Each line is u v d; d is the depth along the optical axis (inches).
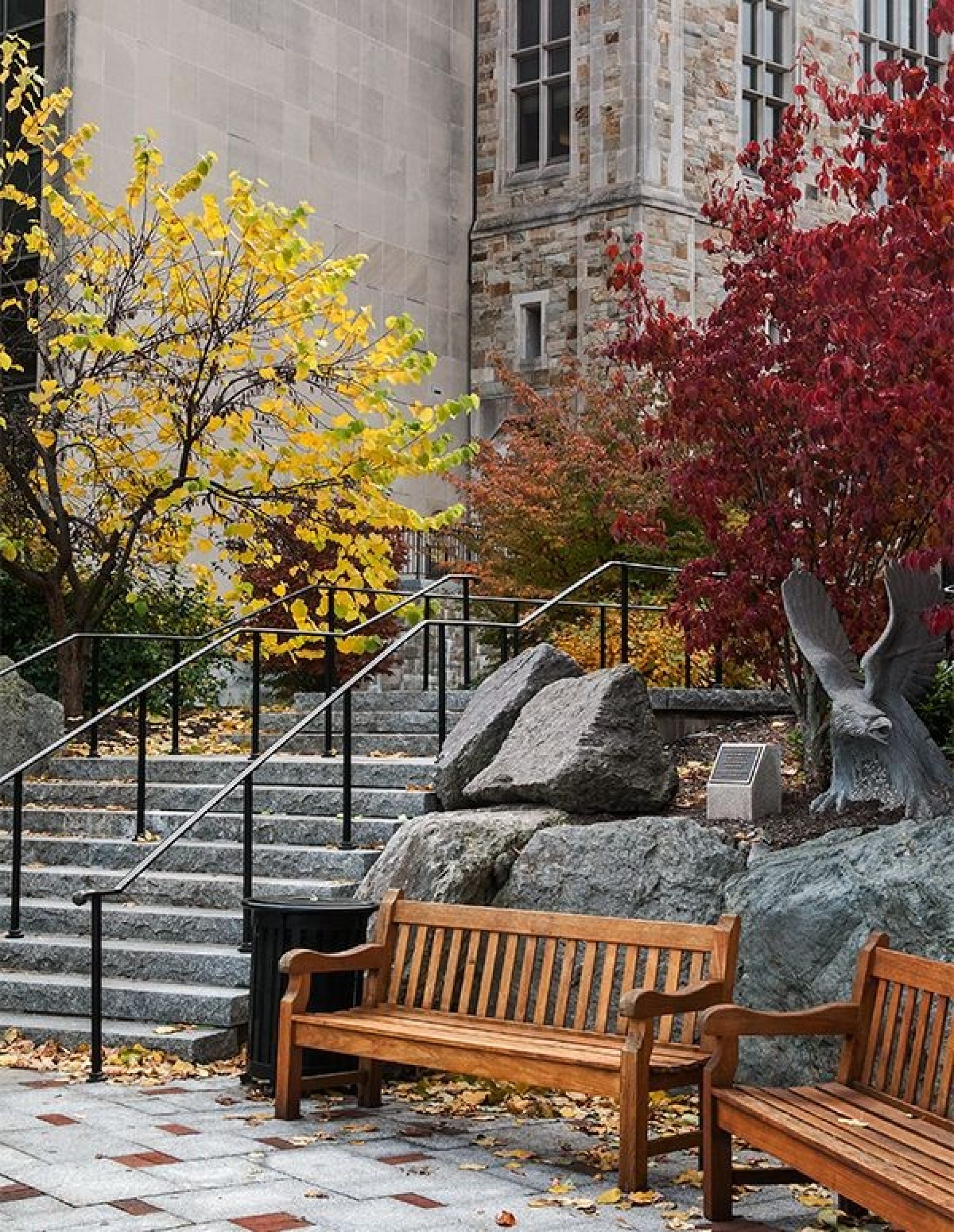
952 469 339.0
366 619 762.8
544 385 1136.8
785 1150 227.0
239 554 637.3
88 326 556.1
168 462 745.0
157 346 608.4
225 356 611.8
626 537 429.7
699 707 477.7
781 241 399.5
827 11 1212.5
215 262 817.5
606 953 285.9
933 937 291.0
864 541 391.9
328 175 1084.5
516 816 376.5
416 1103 313.6
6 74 668.1
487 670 697.0
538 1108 309.0
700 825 352.5
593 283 1112.8
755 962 314.5
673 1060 263.4
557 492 698.8
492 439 1127.0
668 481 456.1
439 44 1171.3
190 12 1002.1
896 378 339.9
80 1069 336.5
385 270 1120.2
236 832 441.4
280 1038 301.0
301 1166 266.5
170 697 683.4
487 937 348.5
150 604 722.2
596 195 1112.8
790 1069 305.1
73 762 518.9
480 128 1192.8
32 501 633.6
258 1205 245.0
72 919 408.5
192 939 391.2
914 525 385.4
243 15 1034.7
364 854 403.2
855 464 363.9
